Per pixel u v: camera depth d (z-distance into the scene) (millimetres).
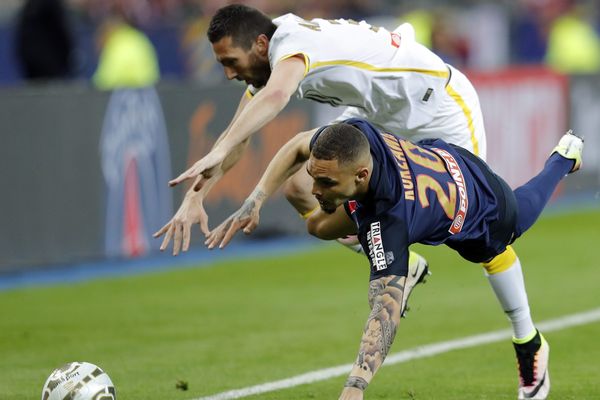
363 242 17594
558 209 52969
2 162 36375
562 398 21812
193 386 23375
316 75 20188
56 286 36031
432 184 17875
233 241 44500
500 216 18984
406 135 21984
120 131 39375
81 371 18844
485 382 23406
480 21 76562
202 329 29672
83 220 38656
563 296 33469
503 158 51344
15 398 22438
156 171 40531
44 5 49250
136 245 40281
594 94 56594
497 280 20719
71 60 50969
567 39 77750
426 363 25359
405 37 21359
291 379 23938
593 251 41781
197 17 65562
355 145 16844
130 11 63094
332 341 28000
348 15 68750
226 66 20375
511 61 79562
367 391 22719
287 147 19750
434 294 34219
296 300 33750
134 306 33000
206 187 20938
